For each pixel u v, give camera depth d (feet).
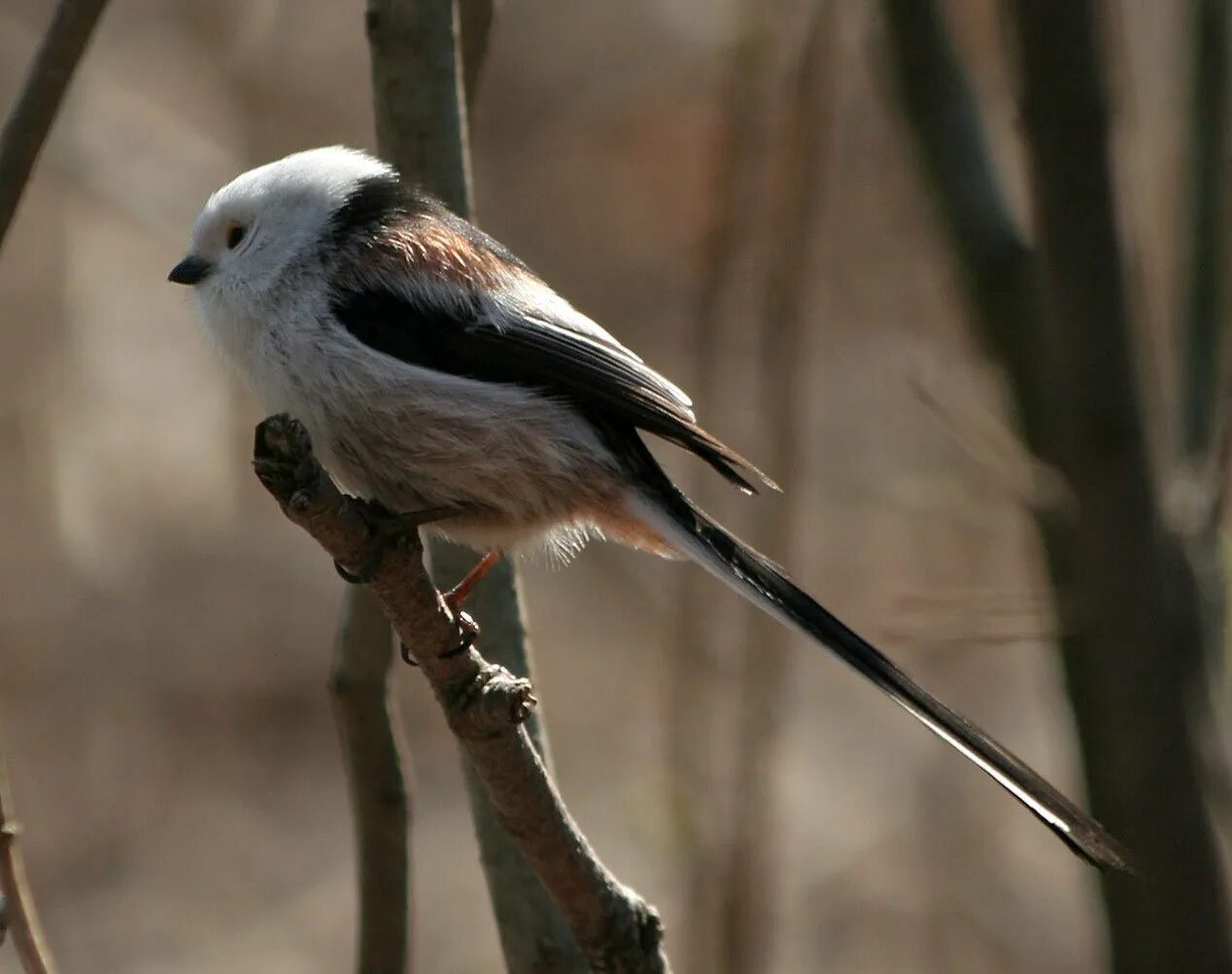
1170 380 32.55
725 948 30.71
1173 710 21.80
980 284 25.64
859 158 57.36
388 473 21.70
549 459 21.57
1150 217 40.75
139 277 56.59
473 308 21.86
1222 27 26.55
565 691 51.37
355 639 21.25
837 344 56.44
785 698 39.40
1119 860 18.81
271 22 60.13
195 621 53.67
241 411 56.49
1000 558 48.62
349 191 22.48
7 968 29.81
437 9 21.63
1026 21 21.03
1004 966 41.09
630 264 61.77
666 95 62.95
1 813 17.54
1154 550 21.71
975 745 19.67
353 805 22.16
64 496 54.34
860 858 43.88
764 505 35.91
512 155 63.05
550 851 17.56
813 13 32.83
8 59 56.18
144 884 47.16
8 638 52.19
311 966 44.24
